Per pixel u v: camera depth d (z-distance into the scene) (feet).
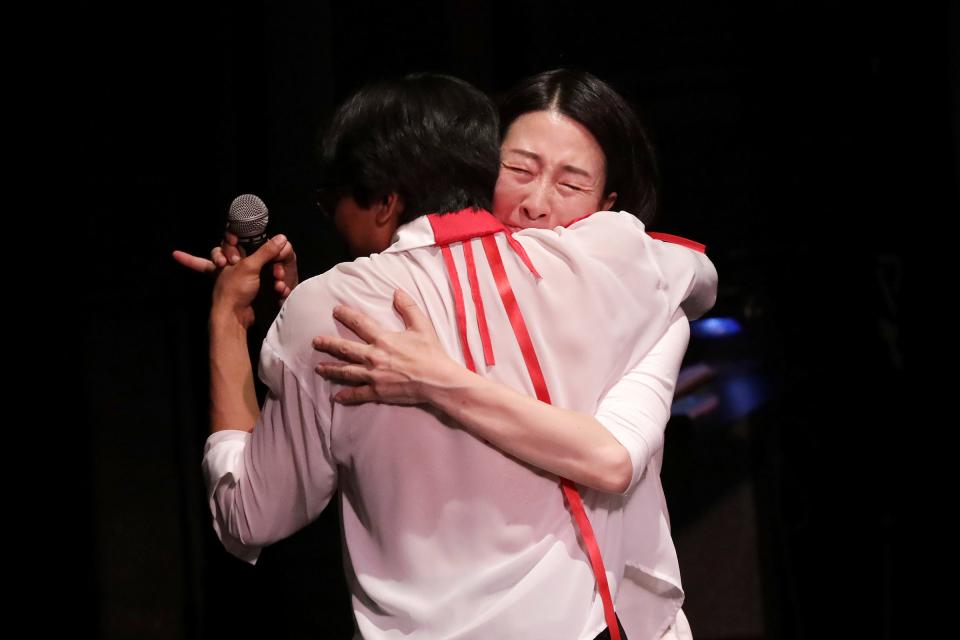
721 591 37.35
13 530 36.91
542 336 17.65
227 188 35.86
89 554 37.04
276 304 21.49
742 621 37.27
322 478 17.99
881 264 36.96
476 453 17.08
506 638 16.57
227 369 20.02
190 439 37.29
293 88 34.68
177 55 36.42
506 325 17.54
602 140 20.67
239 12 35.45
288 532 18.65
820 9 37.14
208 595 36.55
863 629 36.73
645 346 18.26
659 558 18.92
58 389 37.22
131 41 36.78
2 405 36.94
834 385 37.11
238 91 35.63
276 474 18.11
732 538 37.40
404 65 36.50
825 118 37.24
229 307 20.25
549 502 17.34
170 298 37.27
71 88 37.01
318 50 34.91
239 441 19.33
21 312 37.09
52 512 37.06
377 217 18.71
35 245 37.09
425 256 17.94
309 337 17.61
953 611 36.22
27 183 37.04
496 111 19.27
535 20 37.60
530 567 16.97
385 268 17.88
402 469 17.19
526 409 16.65
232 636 36.24
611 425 17.31
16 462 36.96
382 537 17.39
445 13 36.58
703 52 37.58
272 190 34.47
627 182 21.47
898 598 36.63
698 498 37.52
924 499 36.50
